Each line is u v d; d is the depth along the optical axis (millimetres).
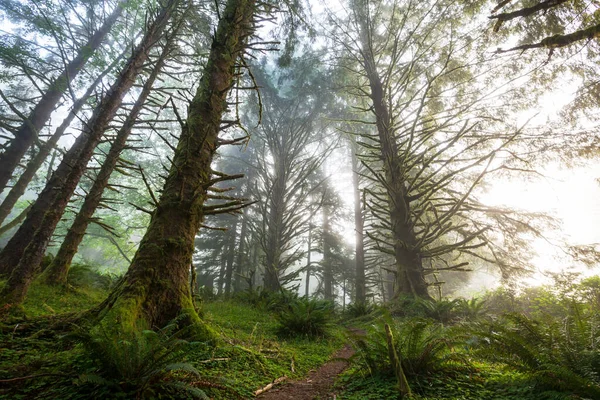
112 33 13016
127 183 22141
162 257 4309
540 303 8906
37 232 4930
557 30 10555
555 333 3283
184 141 5375
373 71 14680
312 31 12383
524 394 2766
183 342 2768
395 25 14445
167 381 2590
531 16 10727
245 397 3061
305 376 4164
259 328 6852
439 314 8453
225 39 6285
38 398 2285
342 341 6598
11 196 10648
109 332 2963
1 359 2918
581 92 11086
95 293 8320
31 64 11805
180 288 4344
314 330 6891
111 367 2463
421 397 2887
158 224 4594
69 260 8086
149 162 21219
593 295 8008
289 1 10398
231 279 24391
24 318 4082
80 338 2453
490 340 3412
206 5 11359
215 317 6828
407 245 11375
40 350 3236
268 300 11484
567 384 2566
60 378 2547
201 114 5605
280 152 17609
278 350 5094
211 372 3359
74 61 12789
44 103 12625
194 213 4832
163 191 5000
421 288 10555
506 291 10609
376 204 12555
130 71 7430
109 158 8984
